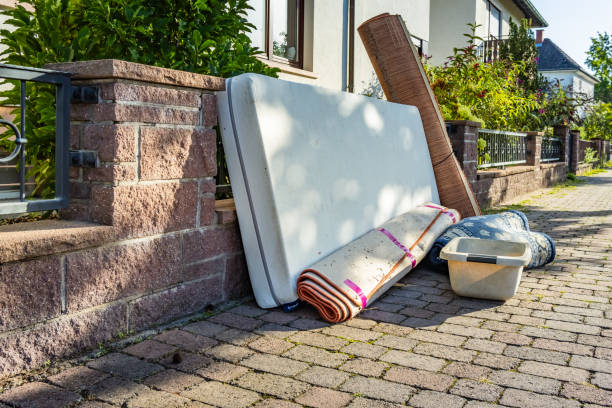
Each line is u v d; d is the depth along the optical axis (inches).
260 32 312.5
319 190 163.0
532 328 136.6
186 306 139.9
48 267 106.2
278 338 127.4
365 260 159.9
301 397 98.2
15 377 102.0
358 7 393.4
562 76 1579.7
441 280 185.0
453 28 757.3
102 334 118.6
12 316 100.8
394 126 225.9
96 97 119.0
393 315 146.4
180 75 131.3
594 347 124.0
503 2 908.0
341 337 129.0
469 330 135.0
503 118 450.3
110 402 94.8
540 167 529.7
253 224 147.4
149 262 128.3
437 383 104.5
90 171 121.3
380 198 197.8
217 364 111.9
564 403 96.7
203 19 161.3
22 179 110.7
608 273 194.4
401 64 266.2
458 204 259.1
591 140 1053.8
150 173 126.7
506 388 102.6
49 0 144.2
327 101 179.2
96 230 114.1
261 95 145.6
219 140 176.2
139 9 147.9
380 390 101.3
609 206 391.5
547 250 202.7
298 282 144.2
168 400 96.1
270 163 144.7
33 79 108.7
